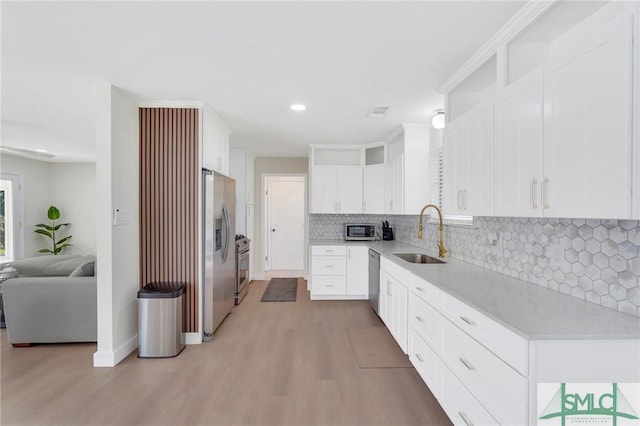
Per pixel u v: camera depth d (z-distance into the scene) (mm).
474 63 2182
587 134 1237
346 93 2830
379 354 2979
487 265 2576
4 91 2814
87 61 2254
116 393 2328
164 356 2885
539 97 1497
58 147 5273
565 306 1558
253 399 2260
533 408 1223
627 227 1429
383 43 1998
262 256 6246
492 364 1450
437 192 3561
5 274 3729
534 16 1624
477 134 2061
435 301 2102
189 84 2652
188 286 3213
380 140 4738
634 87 1065
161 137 3168
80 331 3143
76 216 6836
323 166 5117
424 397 2297
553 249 1860
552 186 1422
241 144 5105
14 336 3080
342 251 4797
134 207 3062
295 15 1713
